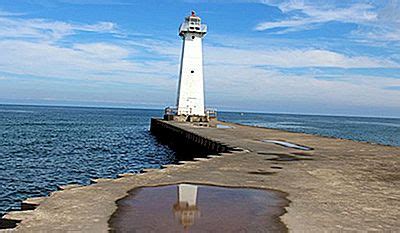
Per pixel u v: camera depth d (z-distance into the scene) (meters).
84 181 18.16
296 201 7.22
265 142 20.44
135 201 6.98
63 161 24.00
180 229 5.47
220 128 32.25
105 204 6.69
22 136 39.44
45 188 16.41
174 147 31.62
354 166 12.04
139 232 5.28
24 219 5.72
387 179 9.77
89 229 5.33
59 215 5.95
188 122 39.94
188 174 9.95
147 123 82.38
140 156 27.72
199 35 42.59
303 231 5.43
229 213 6.34
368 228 5.59
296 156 14.52
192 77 42.75
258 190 8.14
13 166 21.38
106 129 56.62
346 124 109.25
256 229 5.51
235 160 12.90
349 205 6.95
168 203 6.91
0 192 15.36
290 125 81.19
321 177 9.88
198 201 7.13
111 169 21.77
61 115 110.38
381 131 72.06
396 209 6.71
